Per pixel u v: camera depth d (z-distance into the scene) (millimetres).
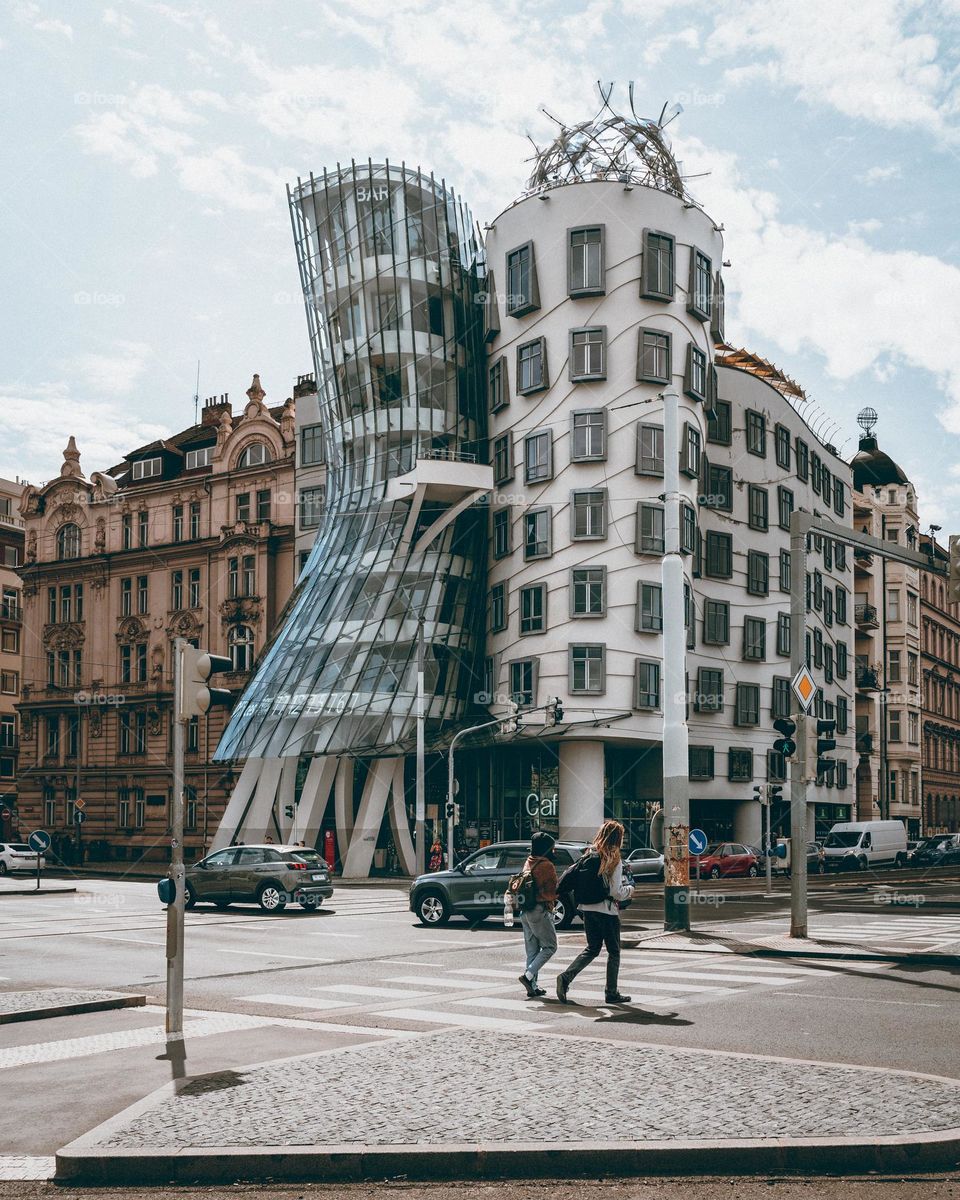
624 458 49000
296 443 61312
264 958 17938
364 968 16469
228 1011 12344
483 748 52875
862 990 13453
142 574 65875
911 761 83500
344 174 56000
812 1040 9977
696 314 51406
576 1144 6438
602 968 16078
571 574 48812
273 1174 6398
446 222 56281
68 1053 9820
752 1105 7211
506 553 51750
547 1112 7113
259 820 50438
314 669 50125
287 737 49094
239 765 52312
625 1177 6324
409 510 52312
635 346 49500
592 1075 8117
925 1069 8750
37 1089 8492
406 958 17750
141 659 65312
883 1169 6359
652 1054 8914
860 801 78875
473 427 55344
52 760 67750
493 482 52500
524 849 23391
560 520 49469
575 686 48125
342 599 51406
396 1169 6387
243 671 60312
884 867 61250
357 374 55219
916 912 26891
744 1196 6000
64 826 66562
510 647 50812
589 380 49469
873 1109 7090
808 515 20078
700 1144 6402
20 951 19469
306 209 57531
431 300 55281
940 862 63062
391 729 48625
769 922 23891
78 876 51969
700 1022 11008
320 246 56719
